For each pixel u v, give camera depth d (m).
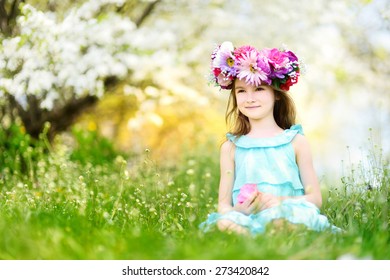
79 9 7.07
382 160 4.91
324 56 10.11
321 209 4.82
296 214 3.81
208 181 6.68
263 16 9.85
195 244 3.22
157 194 5.21
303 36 9.87
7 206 4.72
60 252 3.12
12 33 7.58
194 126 12.40
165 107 12.05
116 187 6.19
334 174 6.31
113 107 11.40
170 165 9.22
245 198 4.06
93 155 8.40
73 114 9.85
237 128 4.48
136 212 4.42
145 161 5.49
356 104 11.88
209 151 9.58
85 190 5.04
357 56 11.05
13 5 7.68
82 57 7.25
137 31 7.82
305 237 3.45
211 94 11.20
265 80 4.25
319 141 13.24
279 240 3.32
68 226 3.59
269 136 4.35
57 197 5.54
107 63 7.39
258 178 4.22
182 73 9.73
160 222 4.41
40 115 9.52
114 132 12.28
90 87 7.34
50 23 6.56
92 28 6.96
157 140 12.56
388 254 3.35
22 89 6.86
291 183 4.21
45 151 9.39
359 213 4.39
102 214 4.11
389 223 4.18
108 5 8.46
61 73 6.97
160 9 9.70
